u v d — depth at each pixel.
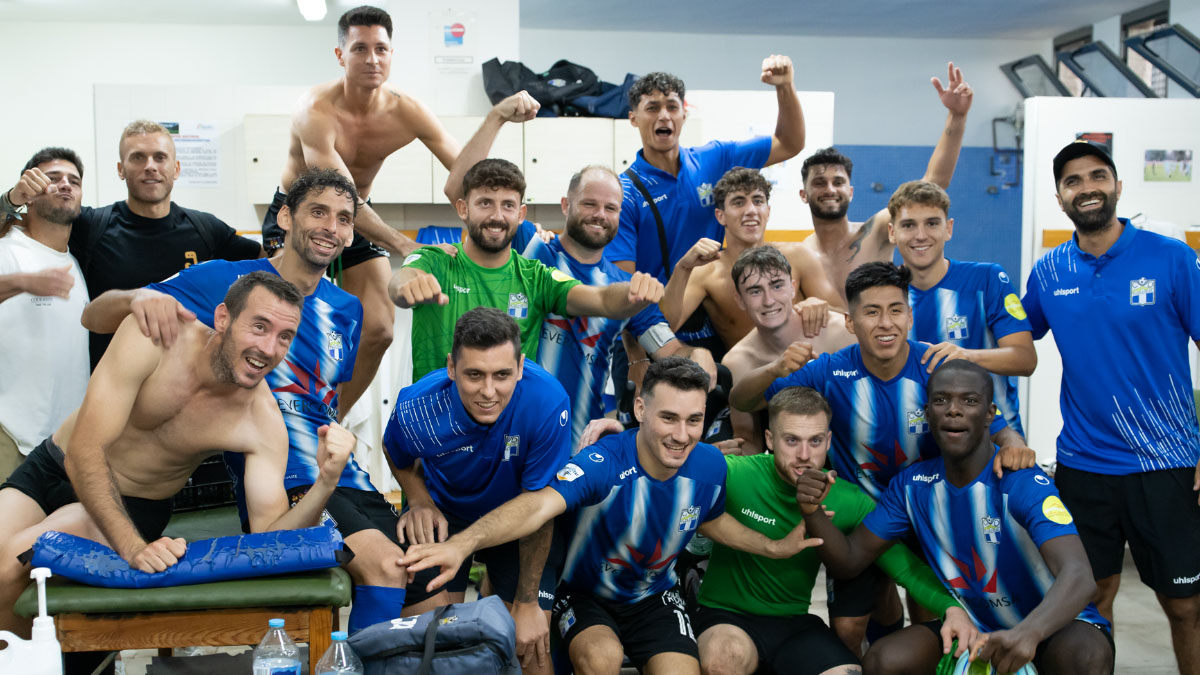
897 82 10.24
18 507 2.64
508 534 2.63
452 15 6.02
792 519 3.05
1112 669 2.64
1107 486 3.19
